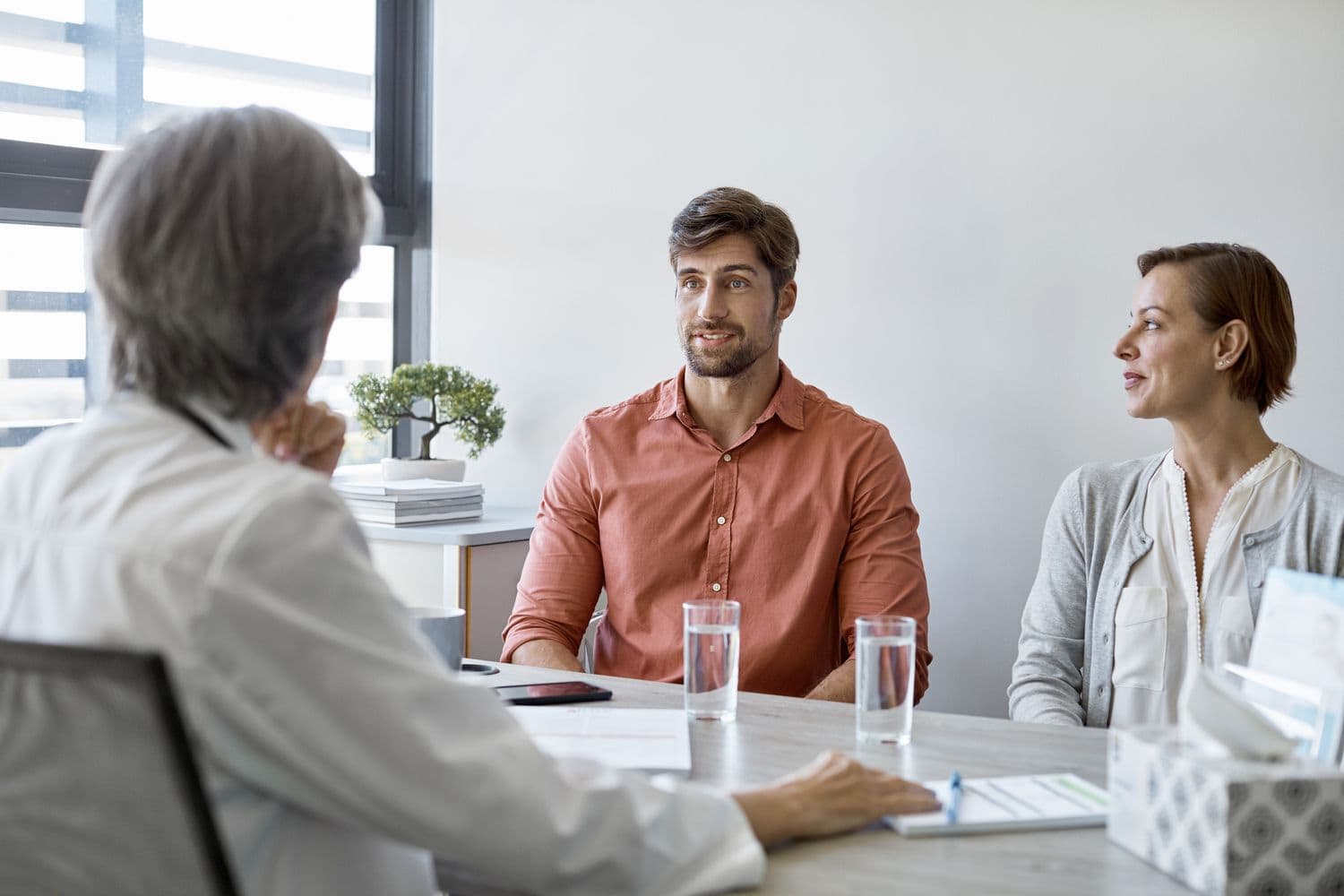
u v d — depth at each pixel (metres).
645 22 3.17
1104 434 2.74
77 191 2.97
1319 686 1.25
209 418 0.96
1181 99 2.64
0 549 0.91
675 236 2.20
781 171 3.03
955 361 2.87
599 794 0.98
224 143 0.94
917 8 2.86
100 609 0.84
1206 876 0.99
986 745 1.41
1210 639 1.90
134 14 3.09
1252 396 1.94
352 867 0.94
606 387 3.28
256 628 0.83
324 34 3.47
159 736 0.73
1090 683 2.01
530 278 3.36
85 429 0.95
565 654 2.10
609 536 2.23
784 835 1.10
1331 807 0.98
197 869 0.77
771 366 2.23
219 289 0.92
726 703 1.49
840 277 2.98
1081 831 1.15
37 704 0.75
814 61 2.98
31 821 0.79
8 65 2.86
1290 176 2.56
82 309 3.04
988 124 2.81
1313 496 1.88
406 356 3.67
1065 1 2.73
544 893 0.95
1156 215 2.68
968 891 1.01
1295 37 2.54
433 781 0.89
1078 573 2.07
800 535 2.16
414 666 0.91
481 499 3.11
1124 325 2.71
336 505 0.91
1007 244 2.81
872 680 1.40
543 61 3.30
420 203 3.61
